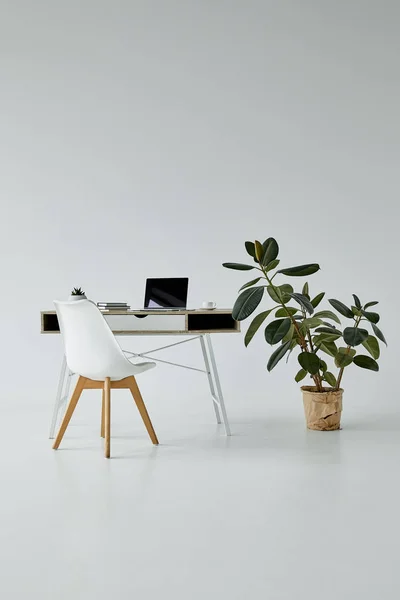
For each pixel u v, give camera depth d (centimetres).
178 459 332
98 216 502
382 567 208
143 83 502
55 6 499
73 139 501
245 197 502
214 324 407
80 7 499
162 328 387
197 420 427
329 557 215
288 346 385
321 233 502
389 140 502
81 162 502
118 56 500
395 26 501
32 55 500
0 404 481
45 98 500
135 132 502
